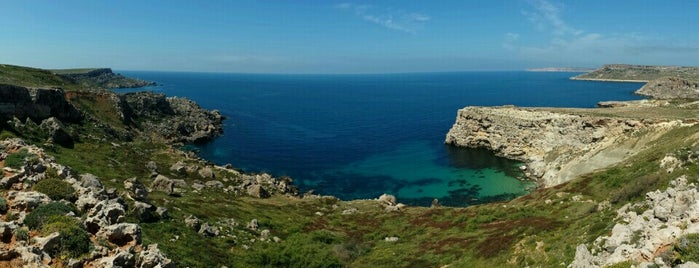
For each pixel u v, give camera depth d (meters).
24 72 133.12
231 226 53.16
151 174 75.00
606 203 50.34
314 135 169.00
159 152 105.44
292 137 164.25
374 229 64.19
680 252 19.70
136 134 128.75
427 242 54.53
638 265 20.91
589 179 68.25
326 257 48.22
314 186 104.88
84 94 129.00
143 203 44.03
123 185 56.12
